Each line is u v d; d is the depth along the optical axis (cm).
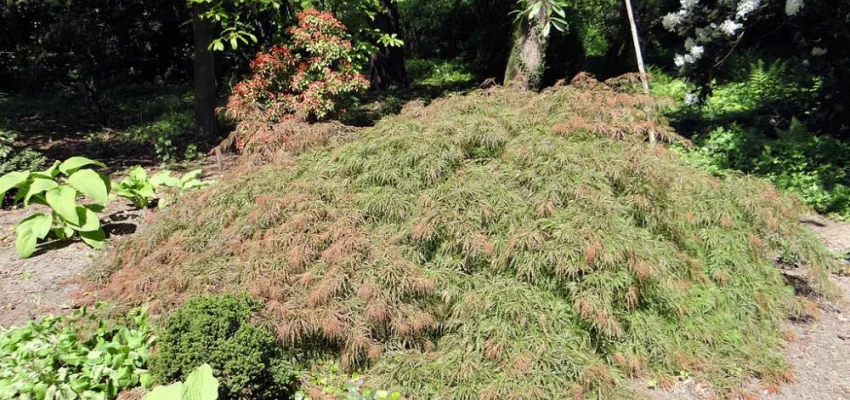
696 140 888
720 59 828
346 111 884
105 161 927
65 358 366
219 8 859
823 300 476
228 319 331
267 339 334
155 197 715
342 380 358
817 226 631
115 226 630
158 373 322
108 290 447
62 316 432
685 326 393
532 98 520
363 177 443
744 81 1137
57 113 1332
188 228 468
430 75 1755
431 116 504
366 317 361
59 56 1163
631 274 371
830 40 777
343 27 850
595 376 338
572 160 418
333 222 416
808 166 750
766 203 462
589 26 1481
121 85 1561
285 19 935
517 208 400
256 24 1264
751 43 960
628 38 1288
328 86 815
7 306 467
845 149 775
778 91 1059
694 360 376
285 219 430
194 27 1019
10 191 716
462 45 1873
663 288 388
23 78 1491
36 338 399
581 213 388
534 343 345
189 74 1839
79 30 1135
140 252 471
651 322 379
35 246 564
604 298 356
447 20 1911
